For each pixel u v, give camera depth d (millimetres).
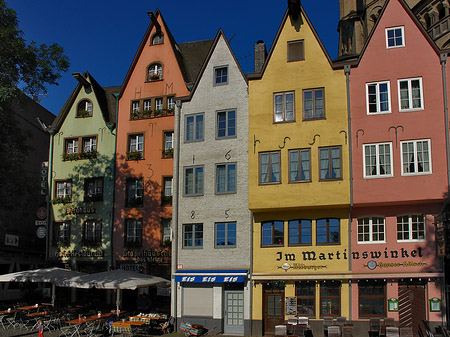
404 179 21250
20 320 24422
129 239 28984
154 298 27500
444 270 22234
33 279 23938
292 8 24172
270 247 23453
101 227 29750
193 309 24172
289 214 23422
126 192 29453
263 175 23297
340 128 22484
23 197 29797
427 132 21375
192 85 29188
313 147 22703
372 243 22000
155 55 30562
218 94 26281
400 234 21750
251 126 23891
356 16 34375
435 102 21562
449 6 28203
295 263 22828
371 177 21672
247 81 25625
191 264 24922
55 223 30953
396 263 21516
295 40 24234
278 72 24125
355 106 22531
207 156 25797
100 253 29141
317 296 22281
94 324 22672
